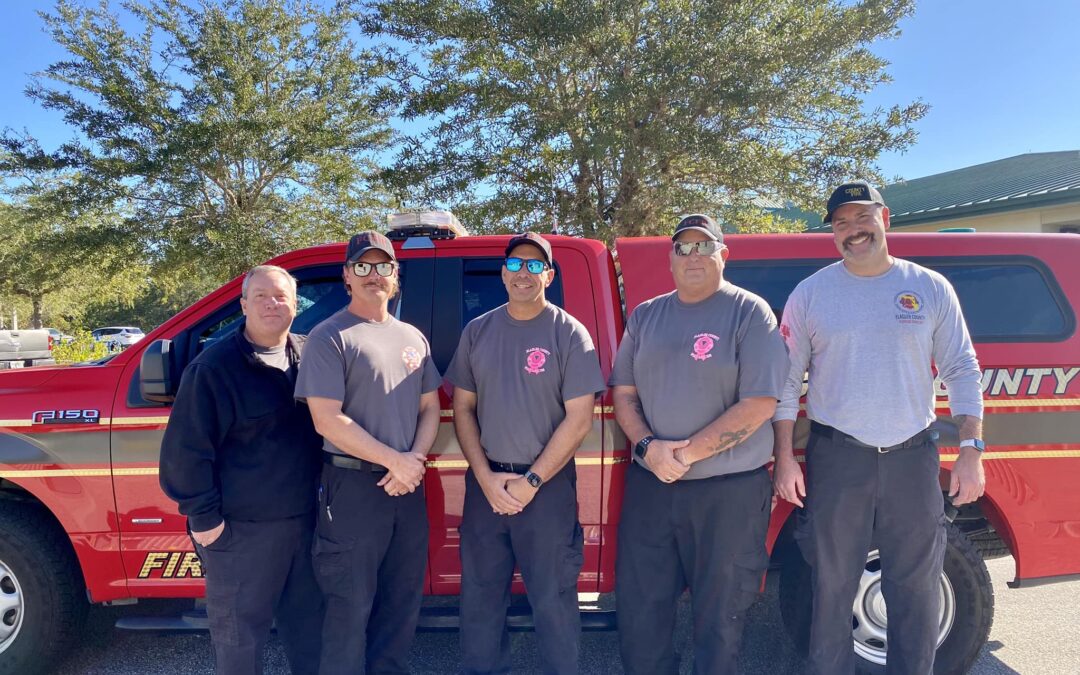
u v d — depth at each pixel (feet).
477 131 37.22
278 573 8.89
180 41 52.65
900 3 33.04
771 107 34.19
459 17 36.68
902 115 35.68
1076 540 10.24
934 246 10.77
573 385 9.20
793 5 34.81
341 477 8.96
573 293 10.75
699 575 9.21
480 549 9.48
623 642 9.57
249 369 8.60
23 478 10.21
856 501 8.98
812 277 9.61
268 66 54.03
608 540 10.40
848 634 9.29
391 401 9.07
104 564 10.37
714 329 9.02
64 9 51.44
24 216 59.21
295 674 9.69
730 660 9.14
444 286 10.85
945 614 10.18
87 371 10.56
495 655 9.53
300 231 56.24
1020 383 10.14
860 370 8.96
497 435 9.34
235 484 8.54
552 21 33.27
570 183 38.29
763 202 40.09
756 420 8.75
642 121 34.71
